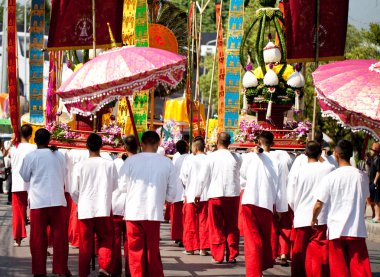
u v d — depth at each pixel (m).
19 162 15.42
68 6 15.52
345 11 13.77
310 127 16.25
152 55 12.51
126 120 16.92
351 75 10.34
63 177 12.27
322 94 10.20
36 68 18.38
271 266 12.09
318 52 13.50
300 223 11.54
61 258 12.08
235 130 17.66
